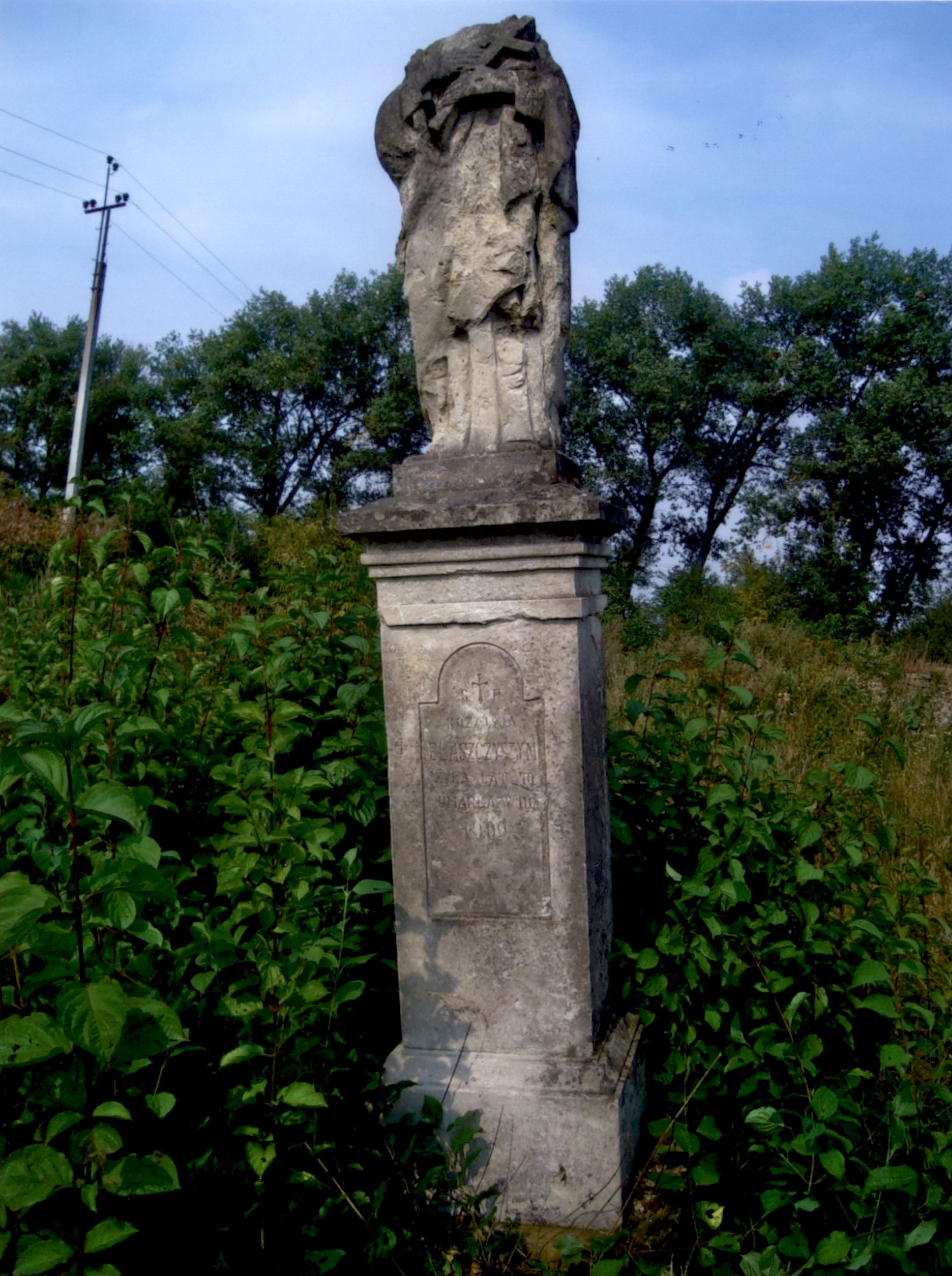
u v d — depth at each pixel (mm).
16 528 8914
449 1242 2990
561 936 3318
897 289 28047
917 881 3787
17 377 31906
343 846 4012
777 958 3484
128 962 2439
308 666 4559
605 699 3697
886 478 26406
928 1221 2504
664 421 28172
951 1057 3275
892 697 9750
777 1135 2850
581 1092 3219
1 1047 1869
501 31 3410
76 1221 2049
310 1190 2711
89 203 20484
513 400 3412
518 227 3365
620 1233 2861
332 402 31906
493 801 3340
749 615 16156
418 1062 3393
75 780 2045
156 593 3598
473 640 3311
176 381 32000
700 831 4059
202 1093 2607
